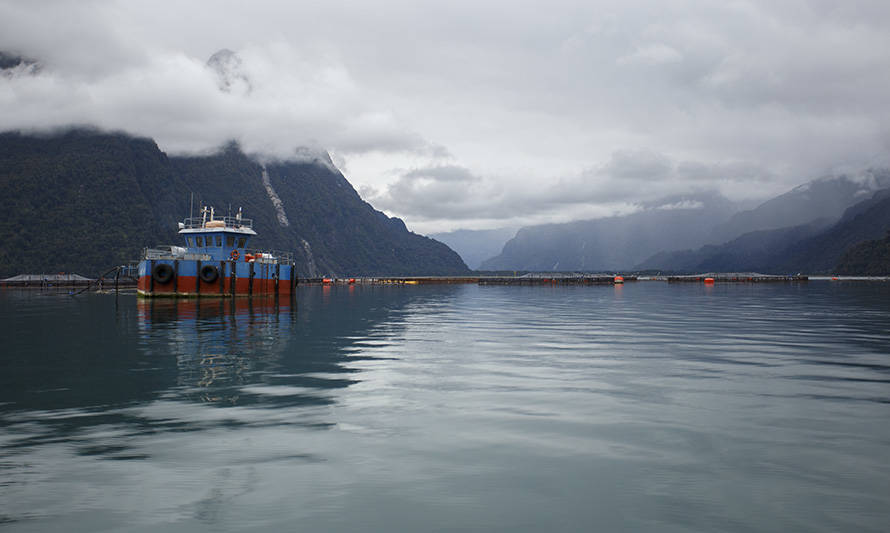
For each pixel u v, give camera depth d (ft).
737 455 28.02
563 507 22.18
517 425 33.45
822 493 23.40
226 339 78.28
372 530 20.29
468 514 21.59
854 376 48.80
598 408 37.47
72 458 27.61
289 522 20.93
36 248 617.21
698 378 47.98
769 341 74.90
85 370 52.26
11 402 39.32
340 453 28.40
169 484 24.43
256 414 35.99
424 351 65.62
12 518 21.21
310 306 165.48
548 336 82.28
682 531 20.17
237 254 210.59
